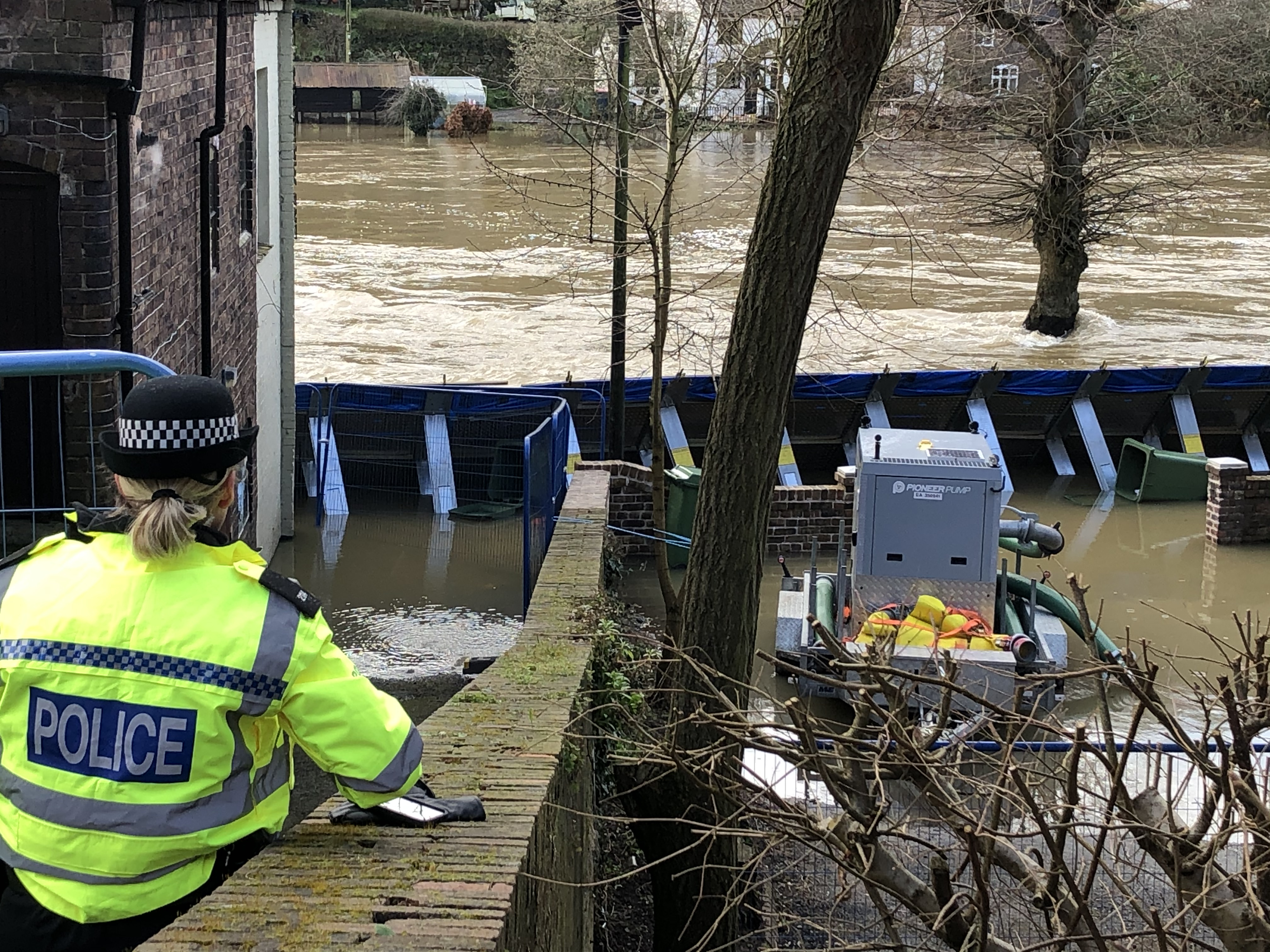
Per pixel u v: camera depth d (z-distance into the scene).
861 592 12.43
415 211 41.75
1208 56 27.20
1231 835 4.45
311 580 14.27
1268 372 20.69
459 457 17.50
